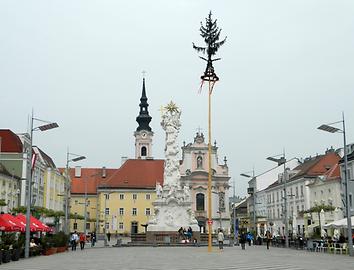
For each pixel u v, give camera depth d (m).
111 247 58.19
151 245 59.75
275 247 57.97
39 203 77.50
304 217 72.94
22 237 37.16
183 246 58.09
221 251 45.34
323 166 85.75
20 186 67.56
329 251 43.06
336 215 63.81
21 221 38.16
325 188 75.62
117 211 111.75
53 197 87.50
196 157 112.75
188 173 110.88
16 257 32.22
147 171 117.12
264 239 70.25
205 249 50.03
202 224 108.50
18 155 68.31
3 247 30.77
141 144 131.25
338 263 29.38
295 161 113.94
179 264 28.28
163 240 62.94
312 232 63.66
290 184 92.19
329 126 39.72
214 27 42.16
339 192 70.69
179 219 65.50
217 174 111.88
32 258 35.09
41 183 79.50
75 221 114.38
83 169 129.62
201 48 42.22
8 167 67.75
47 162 85.56
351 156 65.75
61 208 97.31
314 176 84.06
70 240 56.22
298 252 44.12
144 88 136.88
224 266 26.77
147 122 133.75
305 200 83.62
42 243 40.16
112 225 110.62
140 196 112.69
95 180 125.31
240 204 139.62
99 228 112.38
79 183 124.31
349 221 37.97
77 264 28.73
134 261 31.19
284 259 33.28
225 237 89.88
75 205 121.38
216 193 106.50
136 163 118.75
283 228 93.56
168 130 68.19
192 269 24.75
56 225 73.12
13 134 71.69
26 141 73.62
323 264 28.50
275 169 116.94
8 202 62.41
